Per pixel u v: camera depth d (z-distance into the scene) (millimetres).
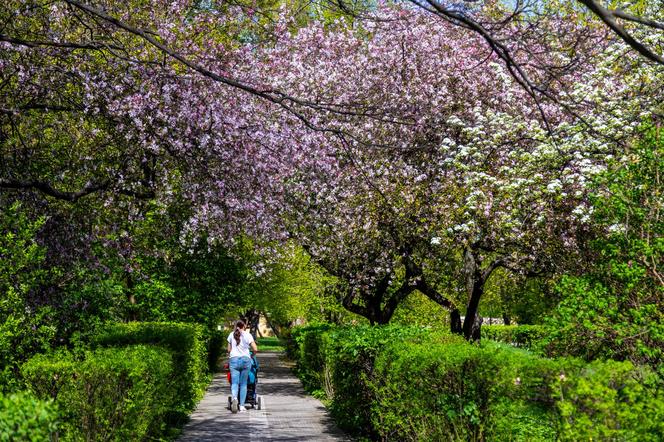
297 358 29125
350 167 17203
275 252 19469
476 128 14914
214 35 13250
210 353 27953
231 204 12875
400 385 9109
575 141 13383
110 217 13984
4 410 4070
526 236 15547
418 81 17781
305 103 7793
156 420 10312
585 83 15219
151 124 11867
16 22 11695
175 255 20484
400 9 17625
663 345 8273
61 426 6629
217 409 16469
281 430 12844
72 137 13141
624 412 4797
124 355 8641
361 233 17969
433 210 16625
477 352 7262
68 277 12609
